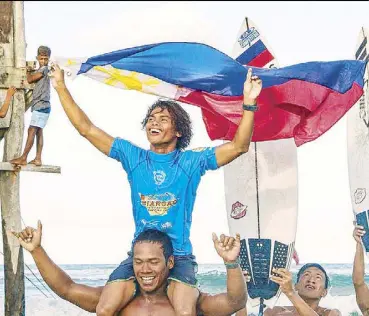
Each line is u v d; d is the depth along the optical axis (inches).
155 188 269.3
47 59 400.2
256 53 437.4
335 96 346.6
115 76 315.9
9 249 401.1
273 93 341.7
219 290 702.5
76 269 1069.8
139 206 270.8
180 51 312.3
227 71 316.2
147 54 311.1
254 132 361.7
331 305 620.4
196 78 317.1
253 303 400.2
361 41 435.5
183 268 263.3
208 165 271.3
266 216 410.0
